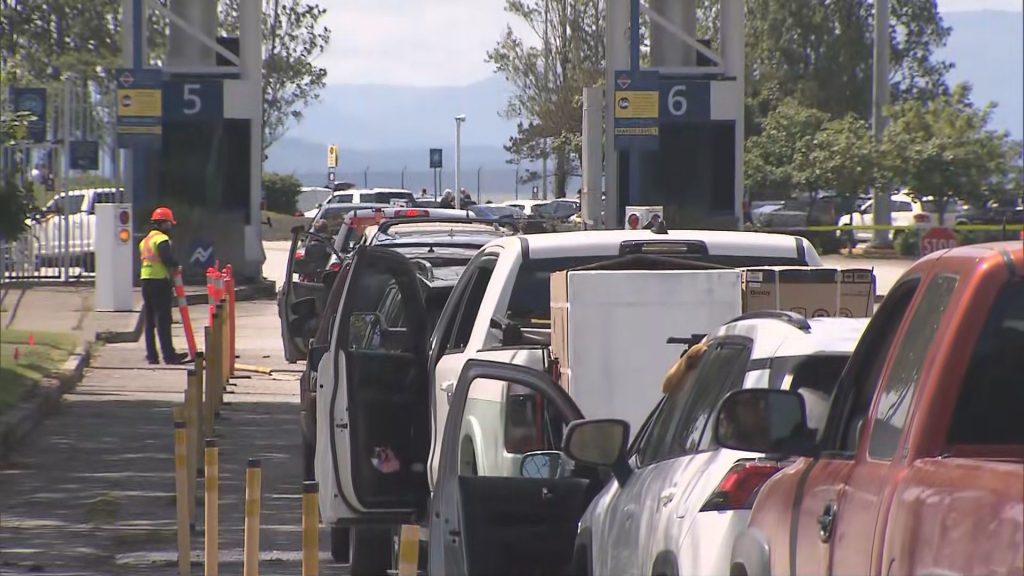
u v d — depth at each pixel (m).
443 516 27.17
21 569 39.31
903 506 14.19
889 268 157.25
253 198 134.12
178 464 38.72
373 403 34.12
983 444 14.45
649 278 30.02
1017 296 14.41
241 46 133.12
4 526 45.00
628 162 131.62
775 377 19.89
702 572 18.89
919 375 14.97
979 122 198.25
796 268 30.69
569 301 29.83
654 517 20.98
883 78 199.00
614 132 127.81
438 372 34.16
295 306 56.72
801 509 16.77
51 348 85.69
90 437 62.12
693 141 131.88
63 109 118.62
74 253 124.88
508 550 26.20
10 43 193.12
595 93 128.38
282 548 42.75
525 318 33.72
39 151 119.00
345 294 34.47
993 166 196.25
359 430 33.94
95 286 110.31
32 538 43.38
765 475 18.94
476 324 33.53
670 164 132.12
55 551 41.59
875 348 16.75
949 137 197.25
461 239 63.50
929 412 14.52
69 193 129.00
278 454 58.69
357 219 85.81
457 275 50.19
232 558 41.03
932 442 14.49
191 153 132.88
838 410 17.06
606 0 131.88
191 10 135.38
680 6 134.38
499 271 33.69
